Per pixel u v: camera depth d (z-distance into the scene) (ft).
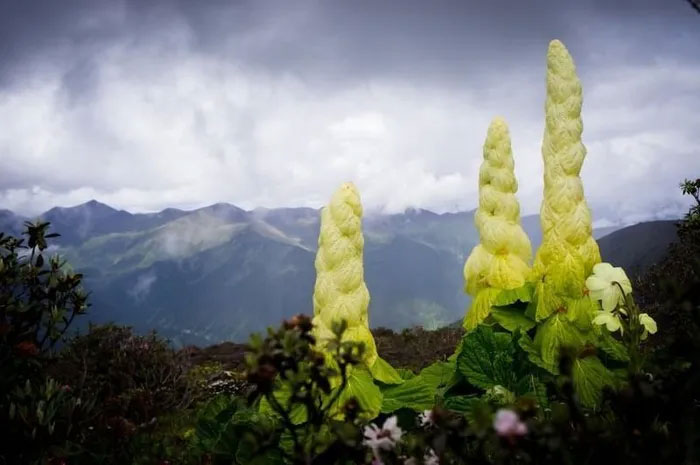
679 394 6.09
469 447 7.64
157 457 11.30
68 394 13.84
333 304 11.60
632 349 9.47
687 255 24.26
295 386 6.68
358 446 6.79
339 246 11.68
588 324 12.67
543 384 12.49
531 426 5.74
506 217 14.85
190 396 23.13
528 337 13.02
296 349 6.60
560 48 13.84
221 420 12.51
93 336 23.39
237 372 26.84
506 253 14.75
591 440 5.83
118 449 12.12
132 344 24.13
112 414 18.86
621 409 6.20
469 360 13.19
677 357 6.57
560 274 13.03
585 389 11.69
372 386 11.15
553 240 13.32
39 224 13.83
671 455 6.04
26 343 12.05
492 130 15.11
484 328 13.33
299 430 10.34
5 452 10.75
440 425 6.21
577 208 13.28
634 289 24.89
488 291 14.61
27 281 13.69
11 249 13.73
